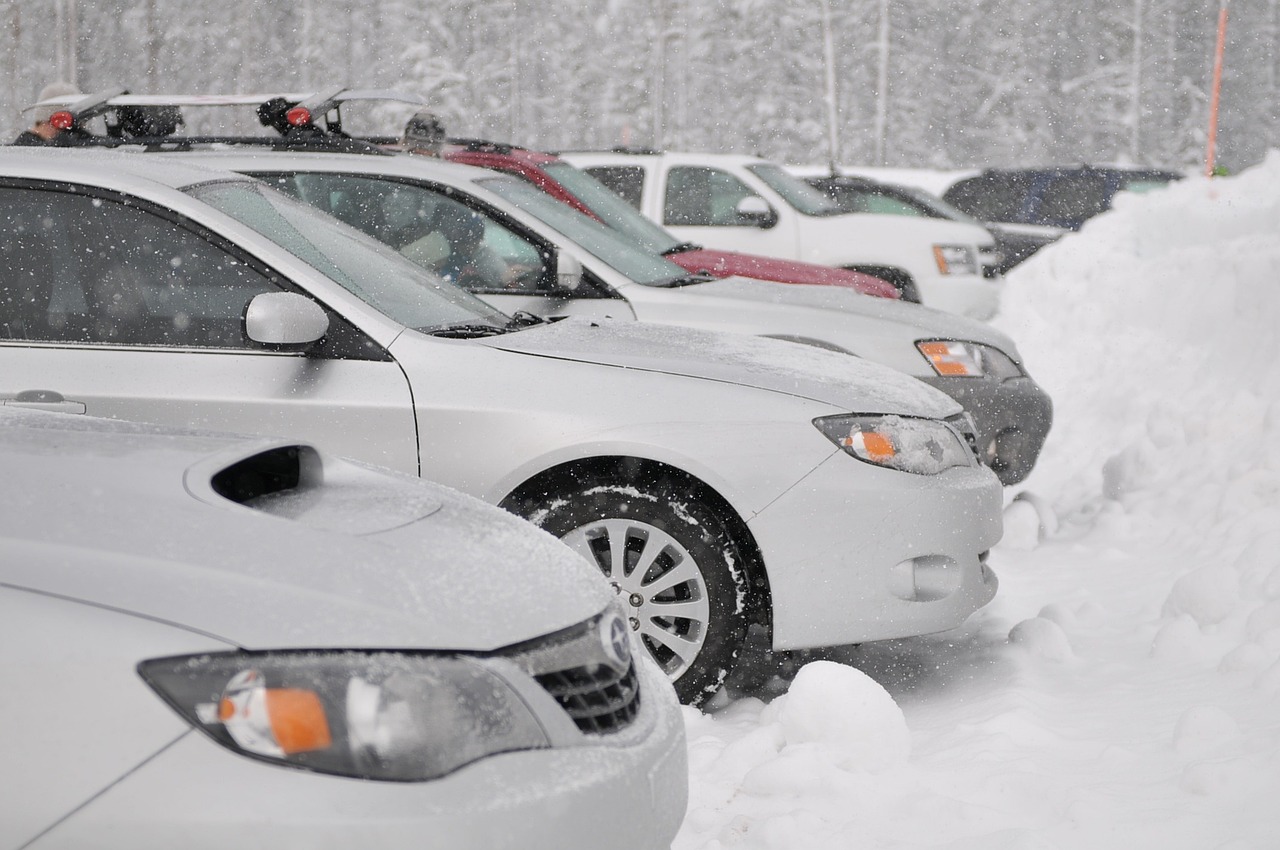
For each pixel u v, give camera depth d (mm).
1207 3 51188
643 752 2252
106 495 2201
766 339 4957
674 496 4230
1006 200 18000
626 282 6500
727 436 4164
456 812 1912
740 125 48281
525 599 2254
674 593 4305
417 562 2229
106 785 1816
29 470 2283
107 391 4117
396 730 1922
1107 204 17516
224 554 2076
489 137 47500
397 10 46625
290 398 4117
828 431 4199
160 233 4266
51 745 1831
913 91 48562
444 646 2039
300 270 4250
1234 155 51219
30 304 4254
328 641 1962
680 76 48844
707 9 48594
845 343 6512
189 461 2422
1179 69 51312
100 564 1991
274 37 45906
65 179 4309
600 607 2393
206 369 4148
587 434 4133
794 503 4141
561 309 6449
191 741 1844
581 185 8609
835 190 14406
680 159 12320
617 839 2113
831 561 4156
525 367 4250
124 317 4227
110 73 43844
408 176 6621
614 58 48656
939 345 6664
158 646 1892
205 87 44594
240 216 4445
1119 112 51125
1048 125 51031
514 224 6551
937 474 4305
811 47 47906
